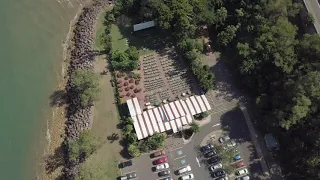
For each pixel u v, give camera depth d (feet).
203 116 427.33
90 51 481.46
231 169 401.49
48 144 433.89
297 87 373.81
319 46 395.14
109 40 481.05
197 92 446.60
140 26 487.20
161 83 453.99
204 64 467.52
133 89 450.71
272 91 413.59
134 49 467.11
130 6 501.15
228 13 485.56
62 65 482.69
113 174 403.75
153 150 414.41
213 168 400.88
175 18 460.96
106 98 447.42
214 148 413.18
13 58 487.61
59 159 424.05
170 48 479.41
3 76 475.31
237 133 424.05
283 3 434.71
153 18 485.97
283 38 418.10
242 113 435.12
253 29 448.65
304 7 449.89
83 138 394.32
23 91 466.70
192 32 461.78
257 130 424.87
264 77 427.74
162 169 403.75
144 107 438.40
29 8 526.16
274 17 443.73
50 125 444.96
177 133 422.00
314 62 401.90
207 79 443.73
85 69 466.29
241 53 428.97
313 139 369.91
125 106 440.45
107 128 430.20
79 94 448.24
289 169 401.29
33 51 492.95
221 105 441.27
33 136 439.63
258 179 400.67
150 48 481.05
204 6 464.65
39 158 427.33
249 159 410.52
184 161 408.67
